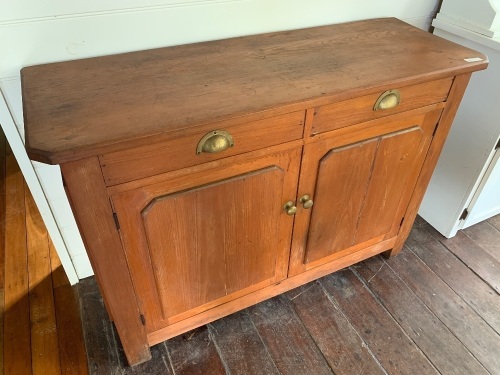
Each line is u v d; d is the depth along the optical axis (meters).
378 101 0.97
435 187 1.63
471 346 1.27
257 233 1.08
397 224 1.40
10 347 1.24
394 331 1.31
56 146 0.69
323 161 1.02
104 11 0.99
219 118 0.78
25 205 1.75
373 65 1.01
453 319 1.35
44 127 0.74
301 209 1.11
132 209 0.86
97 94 0.85
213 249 1.04
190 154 0.83
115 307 1.02
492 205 1.65
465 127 1.43
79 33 0.99
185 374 1.18
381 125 1.05
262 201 1.01
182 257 1.01
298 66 0.99
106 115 0.78
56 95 0.84
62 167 0.72
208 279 1.11
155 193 0.86
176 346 1.25
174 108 0.81
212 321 1.31
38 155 0.68
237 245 1.07
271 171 0.95
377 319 1.34
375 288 1.44
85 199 0.79
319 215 1.16
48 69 0.96
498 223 1.73
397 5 1.35
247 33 1.19
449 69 1.00
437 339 1.29
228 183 0.92
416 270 1.51
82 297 1.39
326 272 1.39
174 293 1.08
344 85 0.91
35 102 0.82
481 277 1.49
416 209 1.40
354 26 1.27
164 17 1.06
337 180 1.09
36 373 1.18
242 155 0.89
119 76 0.93
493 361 1.24
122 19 1.01
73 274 1.41
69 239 1.32
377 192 1.22
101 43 1.03
